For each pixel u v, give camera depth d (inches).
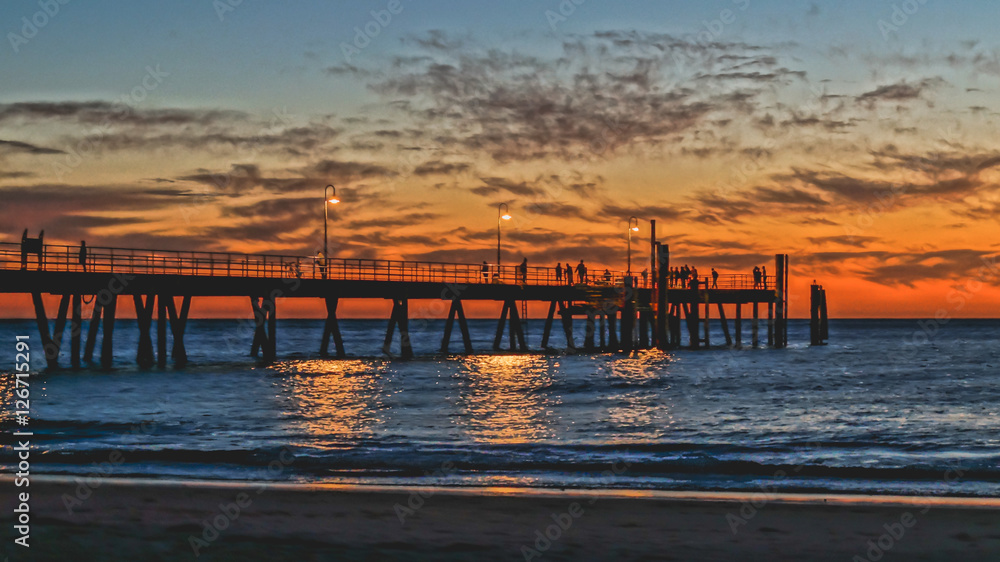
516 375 1689.2
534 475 628.7
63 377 1503.4
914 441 832.9
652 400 1232.2
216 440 813.2
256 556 402.0
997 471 651.5
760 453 753.6
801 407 1146.7
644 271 2438.5
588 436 860.0
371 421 969.5
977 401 1229.7
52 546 410.9
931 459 719.1
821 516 496.4
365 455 711.1
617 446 784.9
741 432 895.7
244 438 827.4
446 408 1106.7
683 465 666.2
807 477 626.5
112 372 1594.5
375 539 435.5
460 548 422.3
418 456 709.3
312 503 514.3
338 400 1192.2
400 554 410.3
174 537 431.2
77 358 1643.7
